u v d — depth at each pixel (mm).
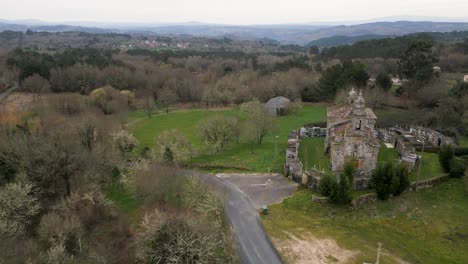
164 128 109562
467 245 51688
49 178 59875
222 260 42219
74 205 54719
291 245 50562
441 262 47906
